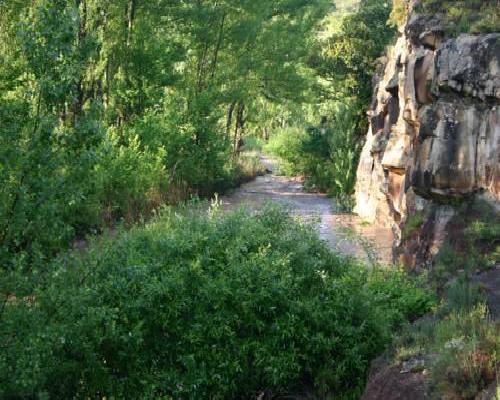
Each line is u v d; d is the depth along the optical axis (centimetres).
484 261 1116
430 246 1312
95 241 977
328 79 3547
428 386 704
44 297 729
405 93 1572
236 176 3550
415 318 1071
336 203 2895
